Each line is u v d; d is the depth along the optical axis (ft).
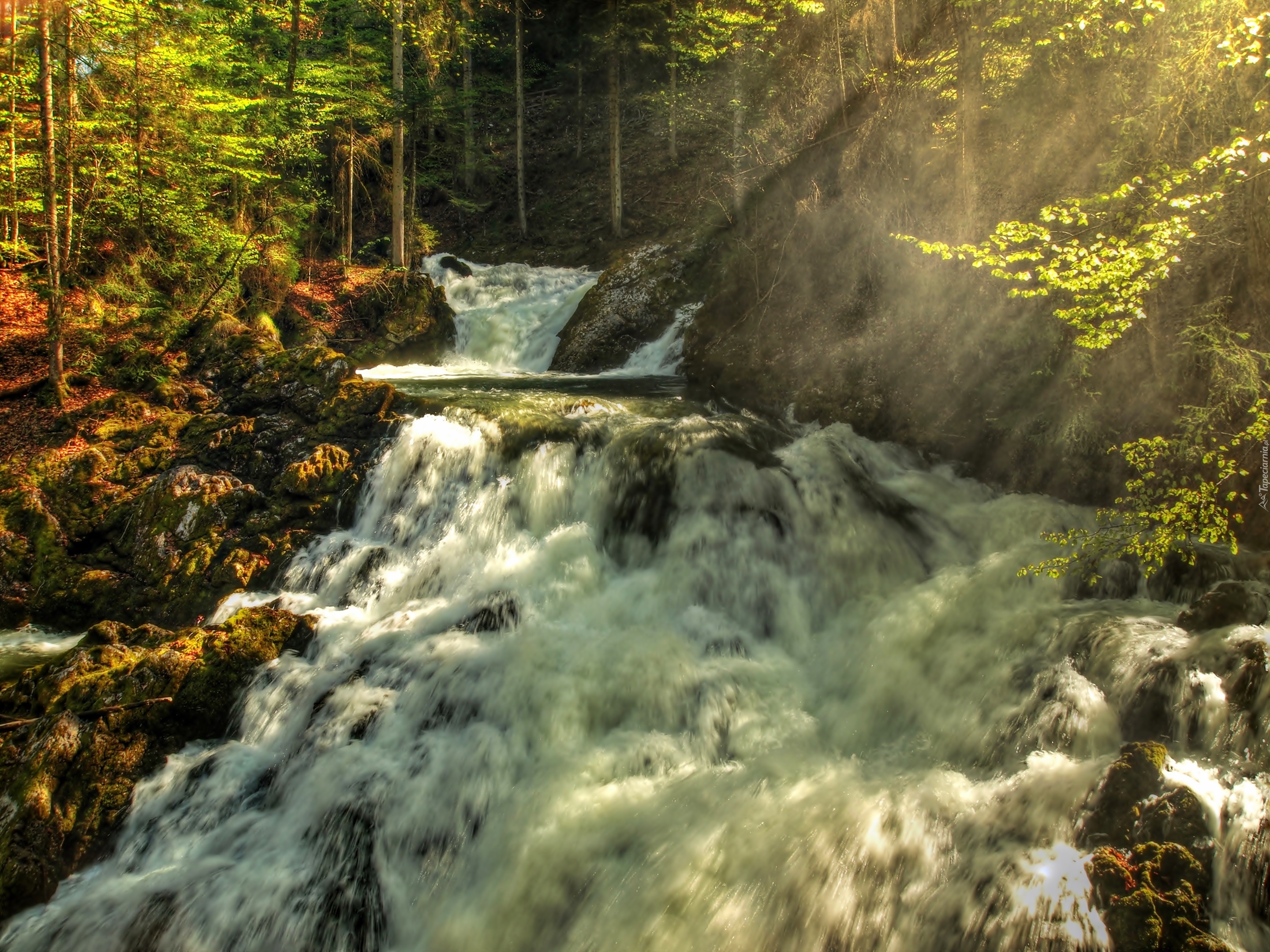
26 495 36.22
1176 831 16.06
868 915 16.78
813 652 27.91
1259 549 28.32
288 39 73.92
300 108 68.90
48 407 42.45
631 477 33.35
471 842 21.01
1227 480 28.81
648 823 19.98
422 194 103.35
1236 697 18.83
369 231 89.97
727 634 28.07
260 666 26.53
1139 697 20.40
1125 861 15.80
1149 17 25.23
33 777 22.11
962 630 25.79
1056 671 22.20
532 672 24.97
